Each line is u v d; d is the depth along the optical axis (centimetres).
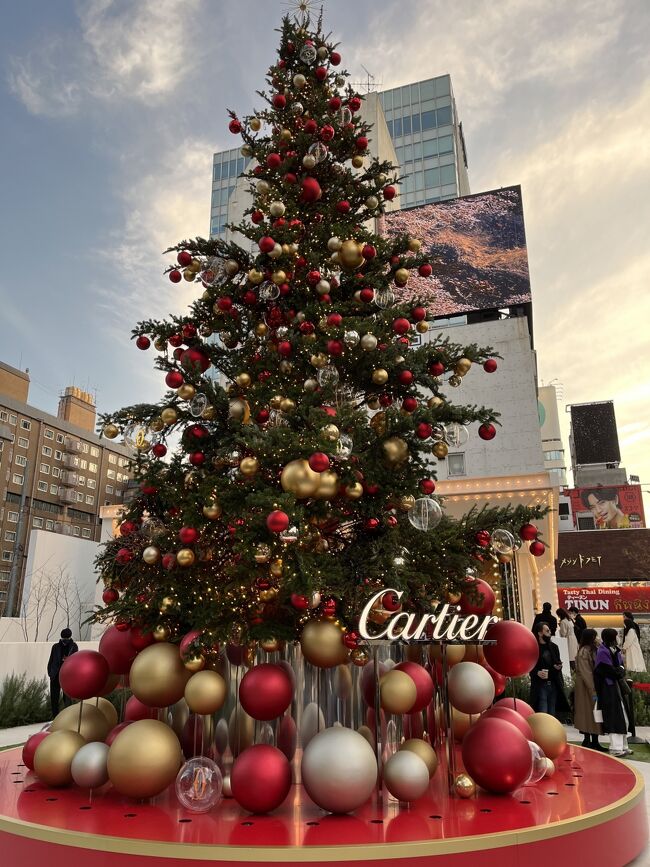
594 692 838
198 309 574
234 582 433
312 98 646
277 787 358
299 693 441
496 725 416
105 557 511
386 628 404
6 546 6075
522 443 2091
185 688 420
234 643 443
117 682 519
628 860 376
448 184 4103
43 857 321
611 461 6141
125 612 455
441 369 527
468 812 365
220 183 4594
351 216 630
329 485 428
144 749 378
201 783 364
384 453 476
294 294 577
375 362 520
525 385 2138
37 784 438
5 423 6297
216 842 302
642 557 3197
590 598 3134
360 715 441
